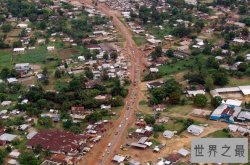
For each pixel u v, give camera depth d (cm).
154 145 15788
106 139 16588
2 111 19100
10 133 17112
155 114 18400
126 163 14750
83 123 17825
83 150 15762
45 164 14775
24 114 18862
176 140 16075
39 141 16100
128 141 16338
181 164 14412
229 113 17700
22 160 14662
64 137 16412
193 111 18325
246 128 16688
